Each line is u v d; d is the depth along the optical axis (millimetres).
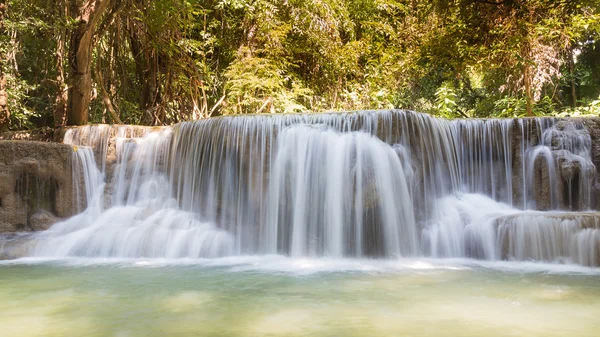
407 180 8453
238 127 9320
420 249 8164
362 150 8367
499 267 6934
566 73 21000
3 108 12516
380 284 5664
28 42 14953
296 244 8406
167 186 10039
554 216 7359
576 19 15031
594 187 9047
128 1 14016
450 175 9352
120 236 8453
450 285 5617
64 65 14695
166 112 16703
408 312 4344
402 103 22125
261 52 16859
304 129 8875
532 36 15172
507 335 3621
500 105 18578
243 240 8789
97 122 18797
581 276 6188
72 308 4594
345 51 17688
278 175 8812
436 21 17547
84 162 10492
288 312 4371
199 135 9766
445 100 17344
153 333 3742
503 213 8414
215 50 17703
